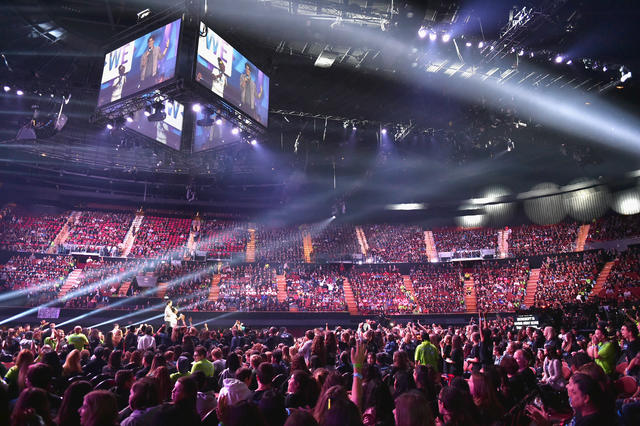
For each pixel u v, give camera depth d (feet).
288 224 162.91
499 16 60.18
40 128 78.48
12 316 93.45
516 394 19.62
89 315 98.17
